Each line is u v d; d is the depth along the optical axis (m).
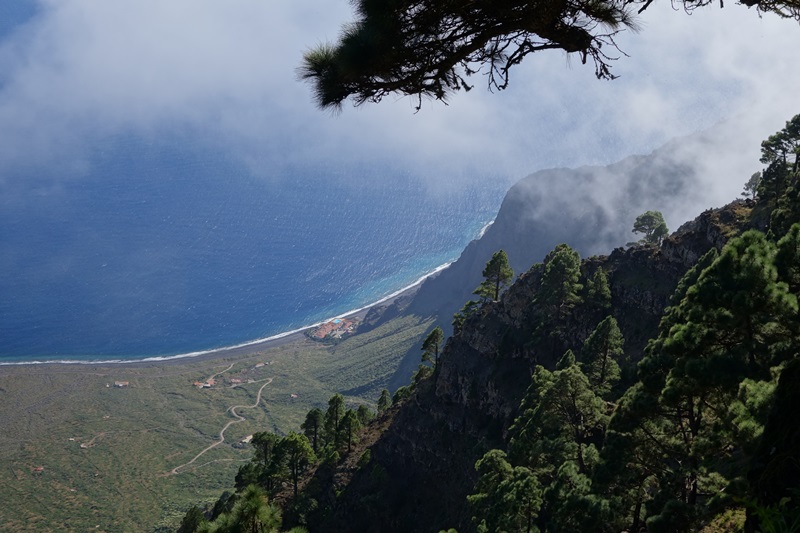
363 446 141.50
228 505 123.75
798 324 36.31
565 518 47.88
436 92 14.09
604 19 13.30
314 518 125.25
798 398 20.12
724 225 102.75
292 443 125.75
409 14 13.17
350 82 13.70
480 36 13.44
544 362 111.88
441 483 119.94
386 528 120.38
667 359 44.44
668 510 36.97
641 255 114.81
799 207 80.56
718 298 38.41
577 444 61.88
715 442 37.75
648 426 45.44
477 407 121.12
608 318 76.25
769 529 11.45
